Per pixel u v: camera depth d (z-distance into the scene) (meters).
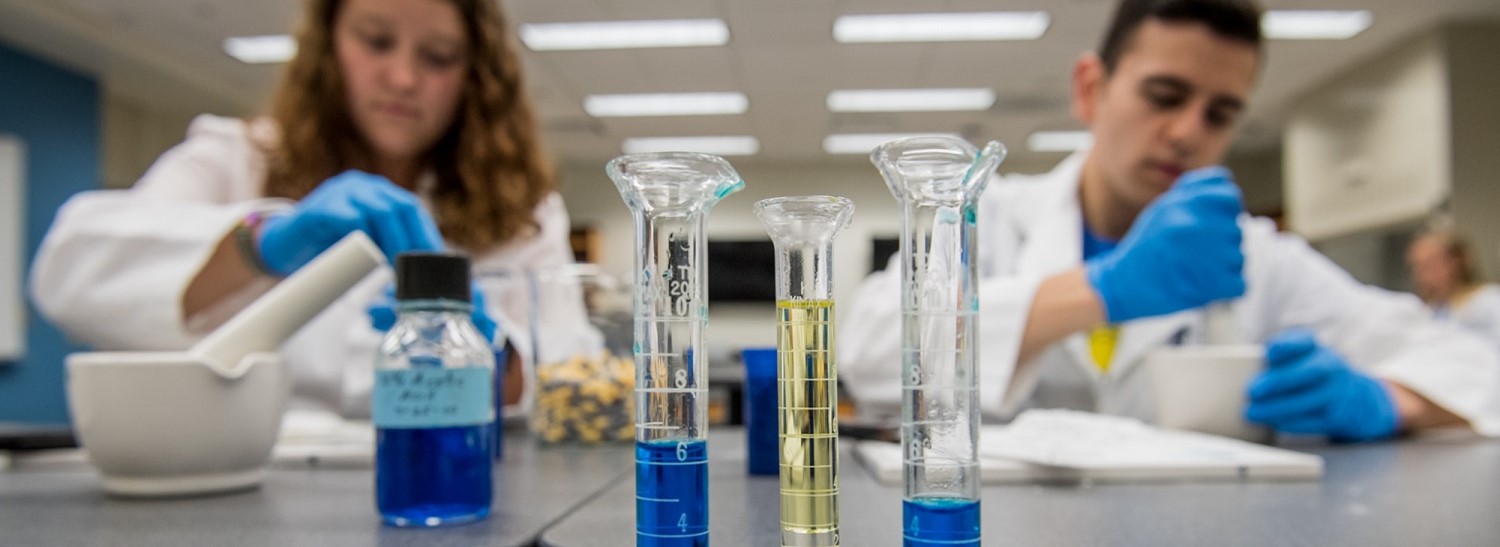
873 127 5.61
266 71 4.48
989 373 0.95
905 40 3.92
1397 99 4.00
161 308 0.96
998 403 0.94
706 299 0.34
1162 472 0.65
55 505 0.57
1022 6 3.48
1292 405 0.88
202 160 1.31
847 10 3.55
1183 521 0.50
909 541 0.31
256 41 4.05
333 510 0.54
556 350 0.90
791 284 0.33
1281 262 1.43
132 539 0.46
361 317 1.06
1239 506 0.55
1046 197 1.42
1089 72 1.43
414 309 0.51
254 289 1.02
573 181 6.91
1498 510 0.53
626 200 0.35
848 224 0.34
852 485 0.63
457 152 1.31
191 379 0.58
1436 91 3.74
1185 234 0.87
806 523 0.33
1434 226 3.72
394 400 0.50
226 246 0.96
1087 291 0.92
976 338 0.31
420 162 1.36
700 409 0.33
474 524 0.49
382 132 1.24
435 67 1.24
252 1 3.53
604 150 6.30
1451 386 1.00
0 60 3.90
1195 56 1.20
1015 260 1.42
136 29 3.86
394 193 0.79
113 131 5.00
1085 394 1.28
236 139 1.37
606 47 4.01
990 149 0.31
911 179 0.32
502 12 1.35
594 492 0.61
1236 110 1.26
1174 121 1.24
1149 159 1.27
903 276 0.32
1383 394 0.96
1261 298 1.41
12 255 3.92
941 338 0.31
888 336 1.06
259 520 0.51
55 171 4.17
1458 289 3.57
